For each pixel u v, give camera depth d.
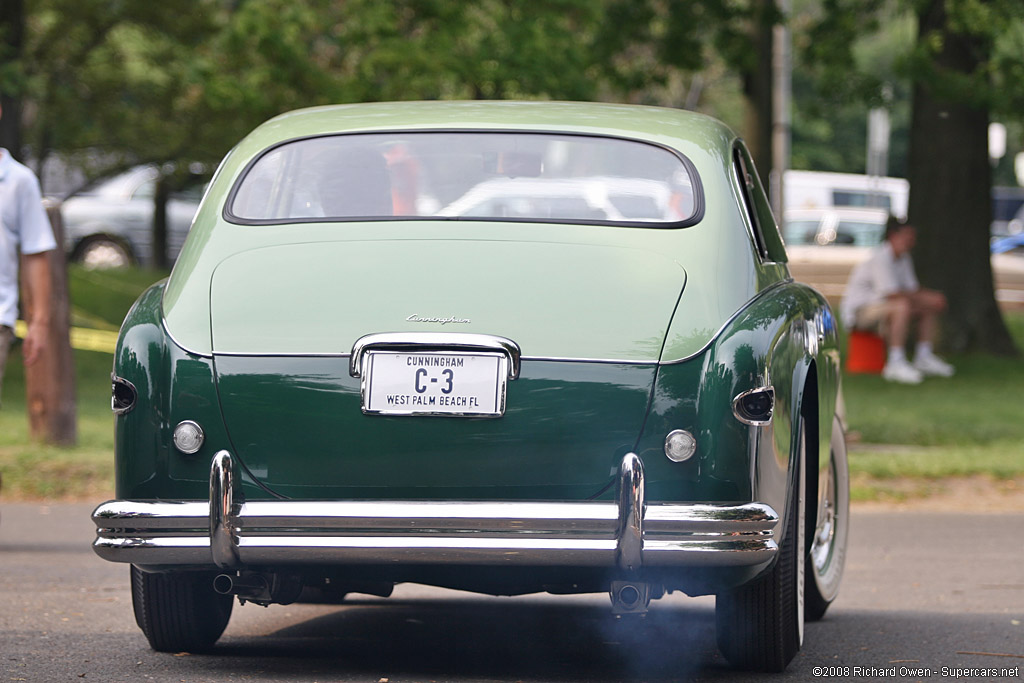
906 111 178.38
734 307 13.20
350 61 57.28
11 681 13.44
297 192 14.41
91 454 33.06
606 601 19.77
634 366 12.73
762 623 14.11
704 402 12.66
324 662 14.75
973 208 59.50
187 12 72.06
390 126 15.06
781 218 66.50
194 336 13.17
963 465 33.56
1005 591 20.75
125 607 18.23
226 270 13.65
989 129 59.91
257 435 12.91
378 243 13.68
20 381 47.78
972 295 59.66
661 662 15.14
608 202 14.07
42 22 74.19
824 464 16.81
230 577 13.14
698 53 60.06
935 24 55.94
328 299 13.20
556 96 56.28
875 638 16.83
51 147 84.12
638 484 12.32
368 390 12.80
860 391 48.53
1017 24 52.56
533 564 12.31
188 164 85.31
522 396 12.69
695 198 14.11
